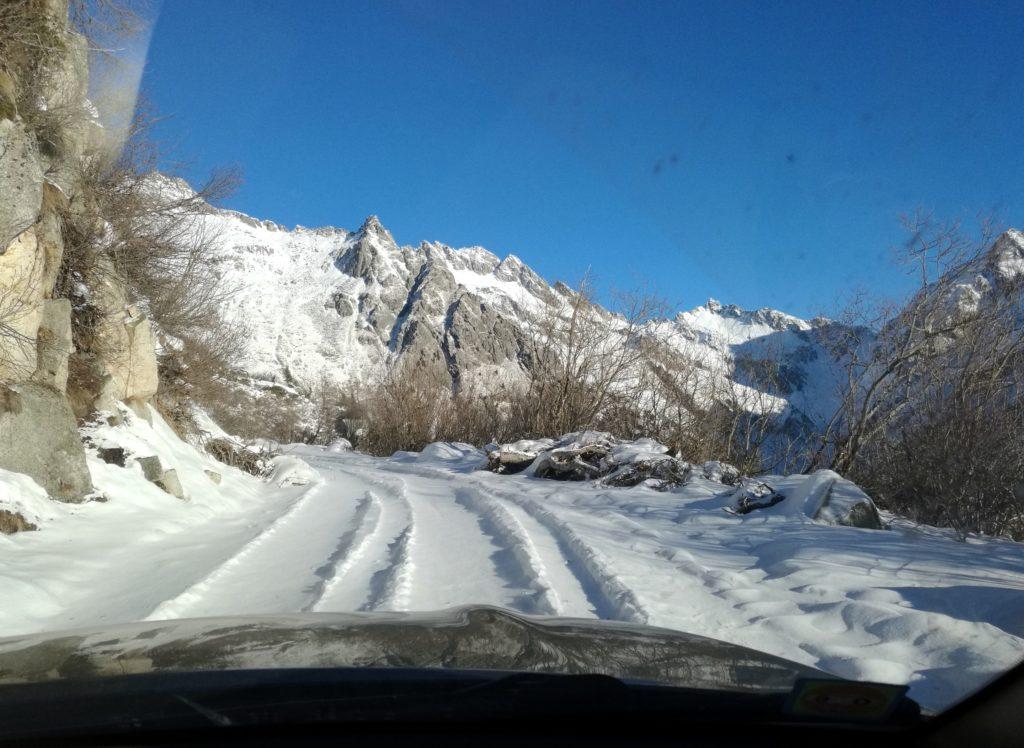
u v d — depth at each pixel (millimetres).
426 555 7715
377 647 2369
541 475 16609
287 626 2709
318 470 20766
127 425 10648
